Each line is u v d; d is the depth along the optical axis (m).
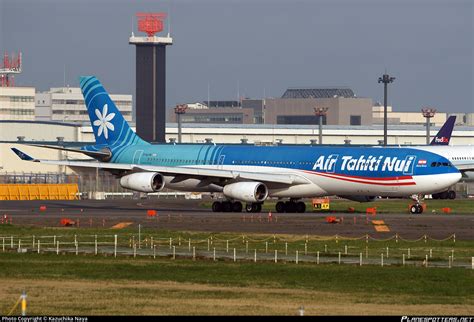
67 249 196.62
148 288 142.12
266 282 151.00
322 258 183.12
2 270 163.12
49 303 126.81
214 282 150.25
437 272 163.12
